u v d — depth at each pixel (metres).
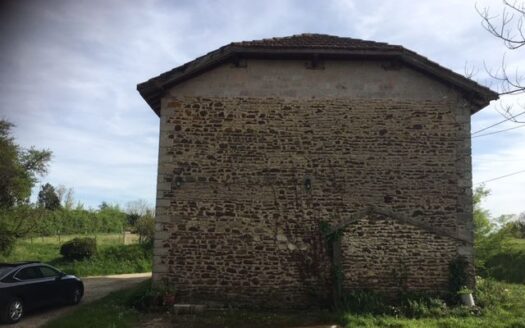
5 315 10.53
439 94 12.39
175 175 12.01
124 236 30.97
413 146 12.18
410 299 11.44
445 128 12.27
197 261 11.72
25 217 25.48
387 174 12.07
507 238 20.81
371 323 9.90
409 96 12.34
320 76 12.39
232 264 11.72
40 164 27.59
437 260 11.81
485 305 11.34
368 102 12.30
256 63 12.41
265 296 11.59
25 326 10.41
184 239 11.80
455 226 11.95
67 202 47.66
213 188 11.98
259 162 12.07
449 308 11.10
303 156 12.09
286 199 11.95
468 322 9.98
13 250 25.39
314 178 12.01
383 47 11.98
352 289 11.62
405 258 11.79
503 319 10.25
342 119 12.22
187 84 12.34
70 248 23.95
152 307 11.20
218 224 11.85
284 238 11.82
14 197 25.53
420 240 11.88
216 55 12.02
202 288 11.62
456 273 11.69
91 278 19.97
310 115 12.22
